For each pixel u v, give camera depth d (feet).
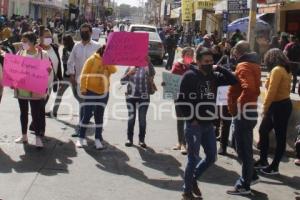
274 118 25.11
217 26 124.26
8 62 26.86
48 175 23.52
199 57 20.34
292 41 61.26
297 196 22.85
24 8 188.03
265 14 88.28
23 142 28.53
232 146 30.63
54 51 33.40
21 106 28.12
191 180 20.61
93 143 29.99
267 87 25.20
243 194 22.48
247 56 21.80
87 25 31.30
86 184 22.70
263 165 26.35
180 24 196.03
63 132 32.27
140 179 23.93
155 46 89.61
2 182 22.13
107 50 27.30
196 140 20.43
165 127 35.96
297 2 83.82
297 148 28.04
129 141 29.91
